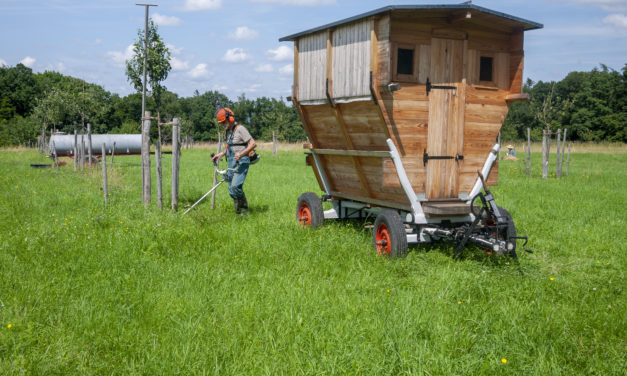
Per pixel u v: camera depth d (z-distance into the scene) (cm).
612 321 473
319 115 859
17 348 386
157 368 365
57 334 417
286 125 8838
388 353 396
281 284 548
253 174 1917
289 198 1234
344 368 368
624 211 1116
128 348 398
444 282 579
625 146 5216
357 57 703
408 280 593
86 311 454
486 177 755
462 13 662
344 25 732
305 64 862
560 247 775
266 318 455
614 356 412
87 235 747
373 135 734
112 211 970
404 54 677
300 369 365
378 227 727
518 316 478
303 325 441
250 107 11638
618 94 8250
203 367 363
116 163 2516
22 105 9869
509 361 389
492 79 744
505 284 587
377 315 461
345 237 786
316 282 561
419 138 700
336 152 839
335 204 947
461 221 738
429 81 693
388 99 673
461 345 414
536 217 1016
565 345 424
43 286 512
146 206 1002
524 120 8994
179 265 609
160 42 1526
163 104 10669
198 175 1842
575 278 630
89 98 5288
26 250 651
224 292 512
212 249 699
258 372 365
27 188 1330
